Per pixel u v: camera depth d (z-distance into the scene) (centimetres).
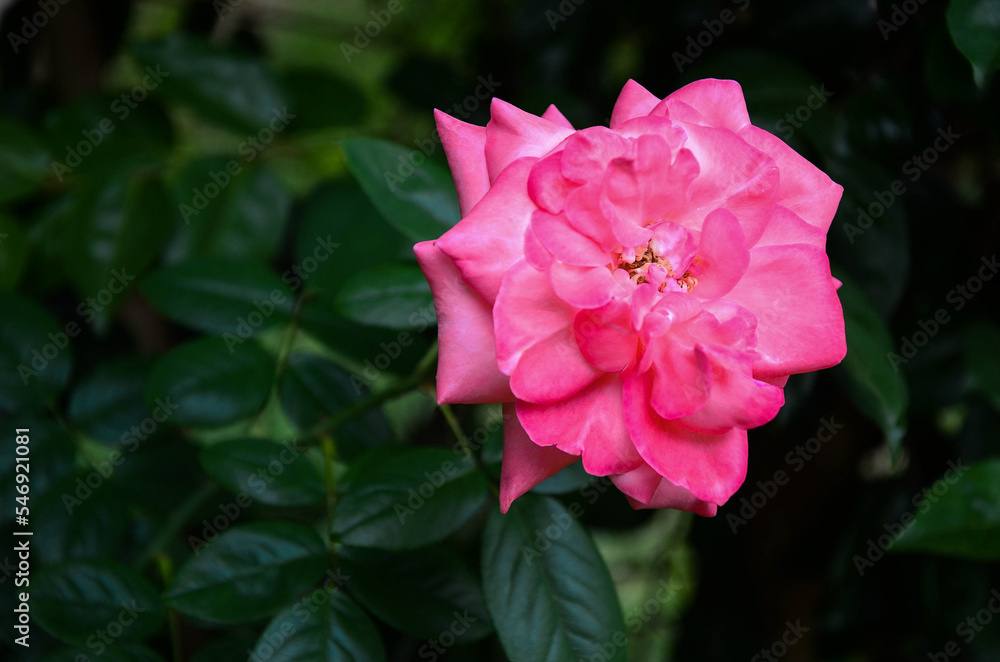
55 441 66
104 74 81
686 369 57
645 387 58
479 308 58
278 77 72
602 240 58
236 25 87
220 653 63
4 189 70
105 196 70
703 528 81
